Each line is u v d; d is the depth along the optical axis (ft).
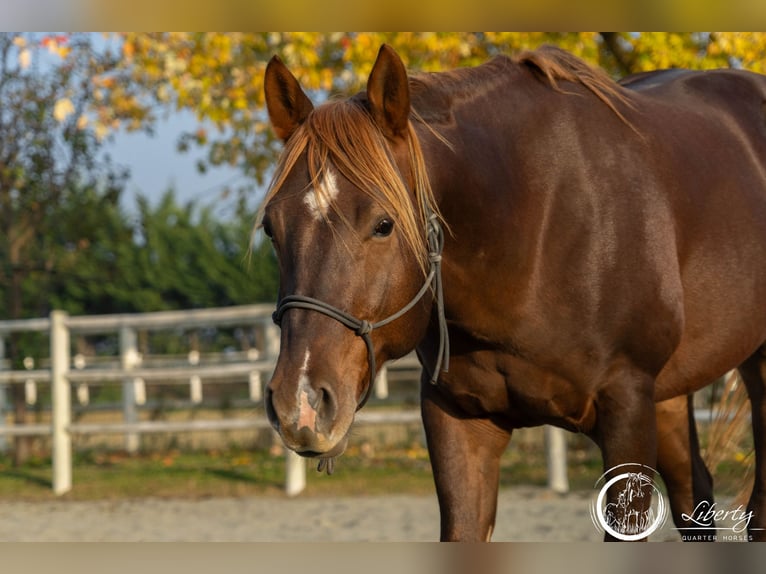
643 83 17.76
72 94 44.73
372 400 43.19
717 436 19.36
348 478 35.96
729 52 30.58
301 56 34.12
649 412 13.88
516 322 13.26
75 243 53.62
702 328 15.23
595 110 14.40
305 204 10.89
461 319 13.26
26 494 36.29
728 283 15.35
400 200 11.08
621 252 13.62
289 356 10.55
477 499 14.29
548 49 15.02
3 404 46.55
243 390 70.38
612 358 13.64
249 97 37.35
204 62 35.76
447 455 14.26
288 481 34.12
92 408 45.44
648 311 13.76
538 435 41.16
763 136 17.34
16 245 49.06
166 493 35.04
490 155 13.14
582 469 36.35
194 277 95.91
